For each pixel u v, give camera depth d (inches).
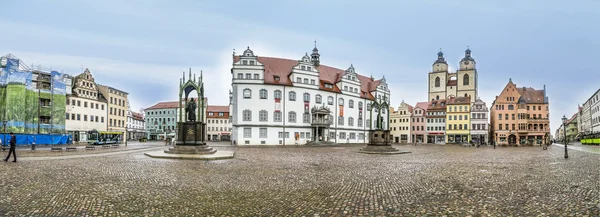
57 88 3038.9
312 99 3376.0
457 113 4630.9
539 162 1077.8
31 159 1015.6
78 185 536.1
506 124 4431.6
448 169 843.4
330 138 3499.0
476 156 1430.9
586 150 1911.9
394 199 452.4
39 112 2878.9
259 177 656.4
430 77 5856.3
